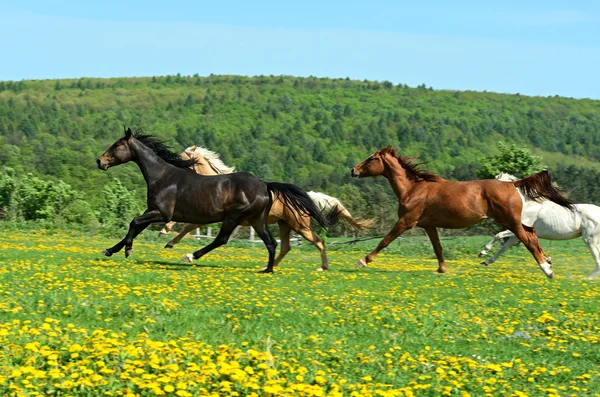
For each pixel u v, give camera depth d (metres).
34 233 32.16
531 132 190.88
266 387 7.97
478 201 20.66
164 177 18.91
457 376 9.50
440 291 16.75
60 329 9.96
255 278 17.30
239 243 34.72
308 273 19.31
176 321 11.42
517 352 11.28
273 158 139.50
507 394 9.00
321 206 21.67
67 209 40.59
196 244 32.34
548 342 12.12
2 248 21.19
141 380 8.02
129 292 13.72
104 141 133.12
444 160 158.38
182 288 14.74
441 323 12.81
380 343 11.12
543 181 20.94
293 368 8.98
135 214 46.09
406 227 21.16
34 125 156.62
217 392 7.99
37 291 12.82
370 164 21.22
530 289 17.75
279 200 20.50
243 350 9.77
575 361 11.05
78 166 70.31
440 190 20.83
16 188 40.19
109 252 19.41
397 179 21.17
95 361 8.54
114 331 10.39
